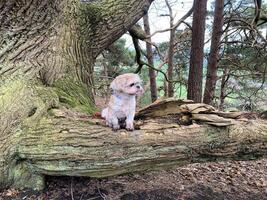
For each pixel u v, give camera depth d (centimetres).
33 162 132
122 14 195
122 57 473
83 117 137
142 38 266
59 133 128
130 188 148
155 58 509
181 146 129
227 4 372
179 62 470
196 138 130
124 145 126
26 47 157
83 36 185
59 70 166
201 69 293
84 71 183
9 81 148
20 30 155
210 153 133
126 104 124
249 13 382
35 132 130
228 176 178
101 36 194
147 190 148
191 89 295
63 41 171
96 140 125
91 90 188
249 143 134
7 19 151
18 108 136
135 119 138
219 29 323
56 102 142
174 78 479
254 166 198
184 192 151
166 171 169
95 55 197
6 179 135
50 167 131
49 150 128
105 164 128
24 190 138
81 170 131
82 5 189
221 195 155
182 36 439
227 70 389
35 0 151
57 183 145
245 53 370
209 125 132
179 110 140
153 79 409
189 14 339
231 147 133
